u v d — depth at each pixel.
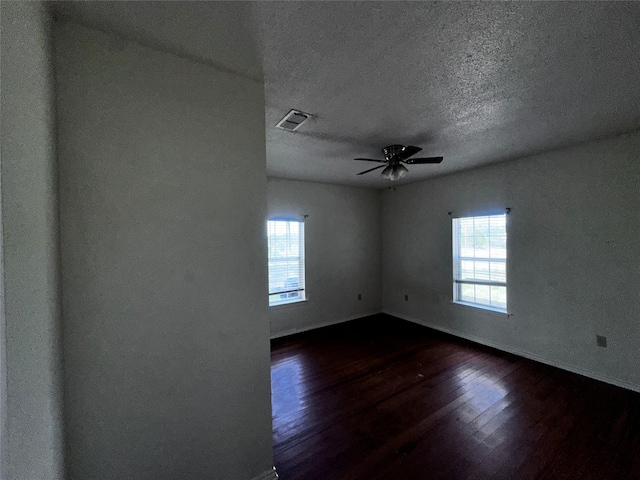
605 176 2.85
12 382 0.90
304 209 4.80
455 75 1.70
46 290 1.01
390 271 5.59
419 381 3.02
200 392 1.52
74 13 1.16
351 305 5.36
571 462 1.88
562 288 3.20
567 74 1.70
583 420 2.31
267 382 1.74
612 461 1.89
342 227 5.23
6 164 0.90
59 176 1.18
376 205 5.68
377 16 1.22
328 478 1.80
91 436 1.25
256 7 1.15
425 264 4.90
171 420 1.44
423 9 1.18
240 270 1.65
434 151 3.24
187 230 1.48
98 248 1.26
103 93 1.27
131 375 1.34
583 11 1.20
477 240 4.16
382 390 2.85
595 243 2.94
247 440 1.67
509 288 3.70
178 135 1.46
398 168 2.90
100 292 1.27
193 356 1.50
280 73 1.65
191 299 1.49
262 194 1.72
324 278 5.03
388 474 1.82
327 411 2.50
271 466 1.75
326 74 1.67
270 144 2.92
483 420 2.34
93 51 1.25
